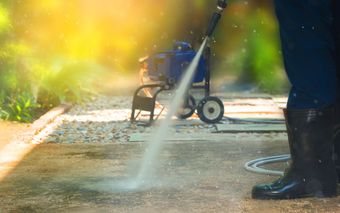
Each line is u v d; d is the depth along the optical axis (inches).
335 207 277.0
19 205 290.4
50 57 823.1
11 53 706.2
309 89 286.2
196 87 598.2
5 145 465.4
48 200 298.5
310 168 290.4
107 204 289.3
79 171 366.3
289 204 282.7
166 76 580.7
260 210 274.4
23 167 380.5
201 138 492.4
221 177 344.5
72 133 531.2
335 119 307.6
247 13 1141.7
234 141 477.7
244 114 661.9
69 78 786.8
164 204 287.4
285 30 289.7
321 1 283.3
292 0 286.0
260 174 351.3
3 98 644.7
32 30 797.9
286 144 461.1
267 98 830.5
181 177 345.4
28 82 723.4
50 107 717.3
